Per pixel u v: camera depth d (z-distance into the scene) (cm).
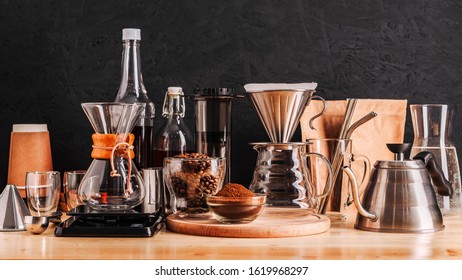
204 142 177
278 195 160
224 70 198
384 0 197
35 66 199
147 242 144
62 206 187
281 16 197
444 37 197
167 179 162
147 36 198
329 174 163
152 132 183
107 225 152
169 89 180
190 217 162
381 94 198
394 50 198
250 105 197
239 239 147
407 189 154
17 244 142
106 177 152
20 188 184
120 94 180
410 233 153
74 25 198
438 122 177
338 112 187
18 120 199
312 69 197
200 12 197
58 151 199
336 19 197
